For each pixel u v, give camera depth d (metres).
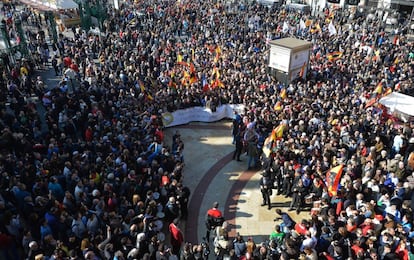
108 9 41.91
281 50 23.16
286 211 14.73
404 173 13.95
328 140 15.66
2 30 25.39
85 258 9.17
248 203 15.38
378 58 27.34
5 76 22.27
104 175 13.23
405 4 45.69
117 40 31.12
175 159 15.26
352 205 11.70
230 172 17.59
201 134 21.12
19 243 10.75
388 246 10.10
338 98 19.97
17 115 17.47
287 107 18.78
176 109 21.75
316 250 10.62
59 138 15.23
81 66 25.41
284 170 15.07
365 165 14.14
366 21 39.69
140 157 14.40
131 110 18.61
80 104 17.81
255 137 17.67
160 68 26.11
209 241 13.12
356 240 10.40
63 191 12.25
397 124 18.44
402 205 11.87
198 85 22.92
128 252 10.05
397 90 21.94
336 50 30.19
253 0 47.97
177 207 12.73
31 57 26.78
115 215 10.99
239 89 22.55
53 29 30.59
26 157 13.59
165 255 10.14
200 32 34.72
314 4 52.28
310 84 22.77
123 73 23.09
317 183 13.52
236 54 27.73
